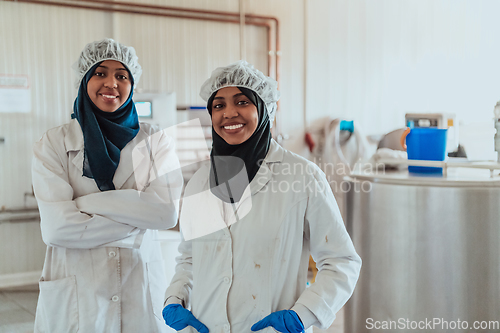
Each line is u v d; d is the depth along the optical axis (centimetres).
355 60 454
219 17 392
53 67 339
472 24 491
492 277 151
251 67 113
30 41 331
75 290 123
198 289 108
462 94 494
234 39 400
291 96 428
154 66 368
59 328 124
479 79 495
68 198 126
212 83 115
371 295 171
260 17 407
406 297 160
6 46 325
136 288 129
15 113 331
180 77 378
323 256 106
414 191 155
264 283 101
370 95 462
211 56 391
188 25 379
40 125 338
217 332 102
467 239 150
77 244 122
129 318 127
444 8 482
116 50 141
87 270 125
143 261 132
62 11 338
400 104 475
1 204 331
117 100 138
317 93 438
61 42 340
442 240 152
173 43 374
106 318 125
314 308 97
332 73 444
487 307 152
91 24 348
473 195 149
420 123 228
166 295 112
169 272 210
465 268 151
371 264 170
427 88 483
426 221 154
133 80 148
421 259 156
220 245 105
